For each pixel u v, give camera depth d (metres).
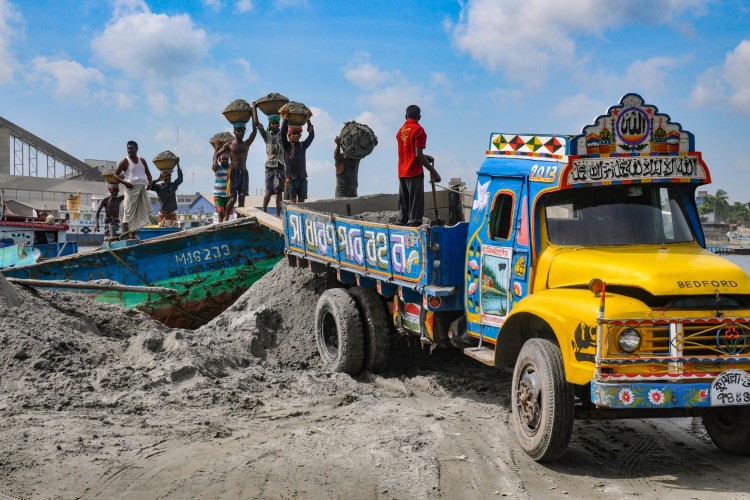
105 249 16.36
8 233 23.66
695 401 5.87
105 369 9.15
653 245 7.08
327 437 7.20
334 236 10.73
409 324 9.44
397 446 6.90
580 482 6.09
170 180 21.00
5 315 9.74
